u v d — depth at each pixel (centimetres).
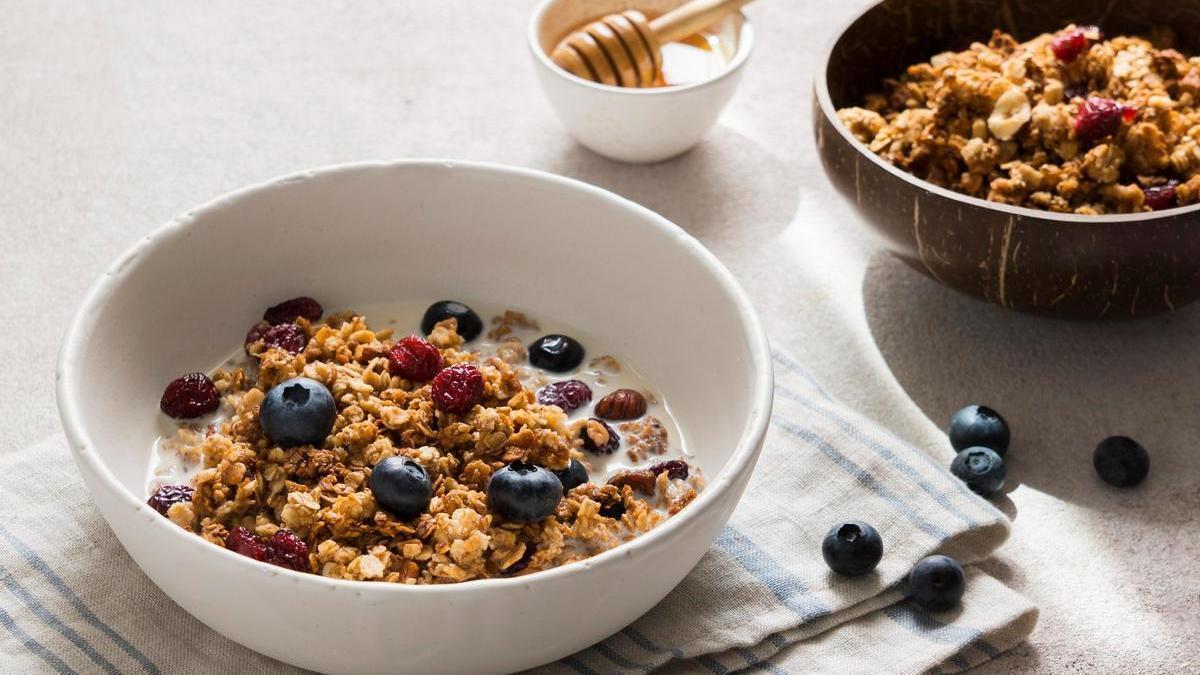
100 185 77
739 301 62
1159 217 65
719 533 60
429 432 61
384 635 55
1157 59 73
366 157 79
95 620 60
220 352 65
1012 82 72
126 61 84
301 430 60
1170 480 66
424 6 88
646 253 65
